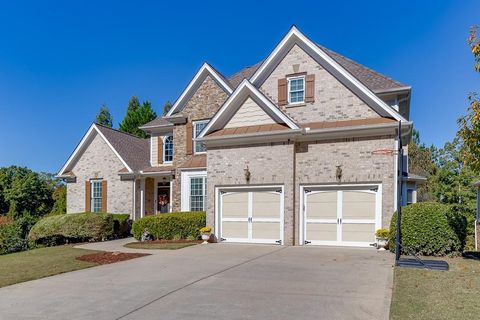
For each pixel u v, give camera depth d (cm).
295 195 1523
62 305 711
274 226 1541
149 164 2473
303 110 1617
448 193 3058
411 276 900
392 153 1388
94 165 2459
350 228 1439
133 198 2323
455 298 703
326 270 986
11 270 1077
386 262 1092
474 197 2930
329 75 1588
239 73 2262
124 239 1992
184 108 2089
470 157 1094
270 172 1548
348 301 696
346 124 1484
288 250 1360
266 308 664
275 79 1695
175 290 802
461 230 1211
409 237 1218
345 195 1458
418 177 1916
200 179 1980
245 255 1256
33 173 3806
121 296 764
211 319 612
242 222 1598
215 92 2017
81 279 943
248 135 1545
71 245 1780
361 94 1522
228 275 941
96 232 1919
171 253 1341
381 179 1396
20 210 3578
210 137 1619
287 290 785
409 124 1364
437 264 1034
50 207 3781
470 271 959
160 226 1755
